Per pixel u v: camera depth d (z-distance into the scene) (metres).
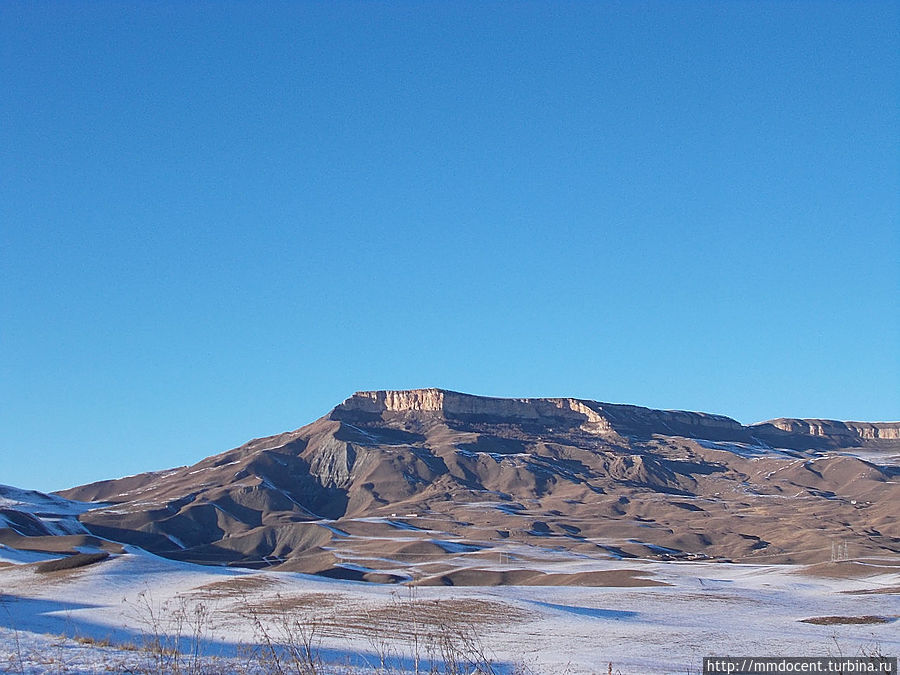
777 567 135.62
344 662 24.47
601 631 50.56
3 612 47.91
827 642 45.28
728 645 44.09
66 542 173.62
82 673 17.00
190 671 16.38
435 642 18.86
